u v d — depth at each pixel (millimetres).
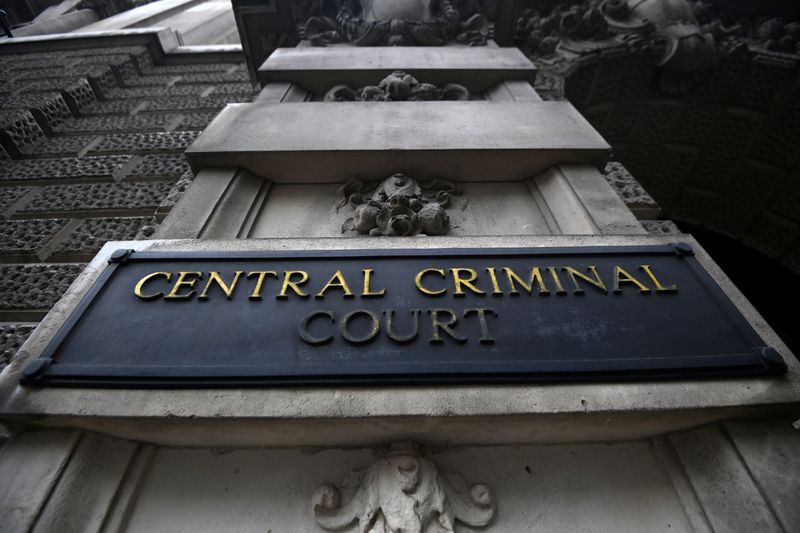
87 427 1600
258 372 1656
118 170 4469
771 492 1465
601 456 1737
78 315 1851
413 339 1788
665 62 6684
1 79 6504
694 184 8414
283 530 1534
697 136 7836
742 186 7938
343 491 1612
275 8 5906
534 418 1595
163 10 11859
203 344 1761
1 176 4426
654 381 1657
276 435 1667
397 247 2205
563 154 3016
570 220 2660
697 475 1620
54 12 11242
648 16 6988
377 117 3404
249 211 2844
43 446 1555
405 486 1545
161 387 1627
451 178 3182
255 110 3527
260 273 2055
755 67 6820
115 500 1537
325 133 3186
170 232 2484
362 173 3135
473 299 1955
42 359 1670
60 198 4016
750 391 1629
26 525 1369
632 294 1974
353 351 1747
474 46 5469
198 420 1561
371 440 1710
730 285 2010
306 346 1764
